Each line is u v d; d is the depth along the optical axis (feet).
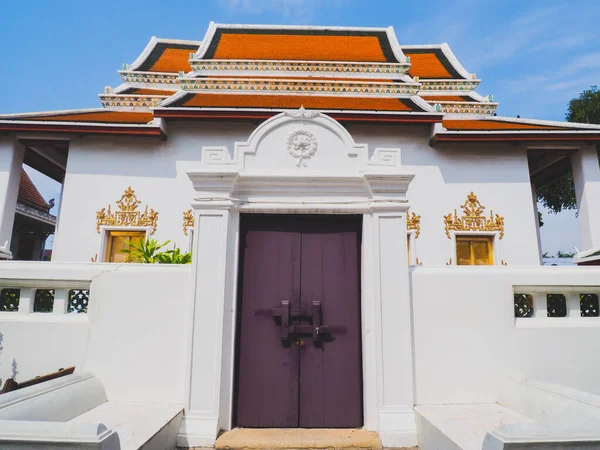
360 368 13.67
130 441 9.88
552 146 31.14
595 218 30.07
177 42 45.27
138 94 35.81
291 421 13.32
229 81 33.73
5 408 9.60
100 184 30.01
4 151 29.91
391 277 13.47
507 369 13.67
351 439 12.44
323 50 40.37
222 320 13.08
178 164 30.35
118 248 30.12
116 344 13.58
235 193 14.17
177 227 29.58
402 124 30.53
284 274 14.14
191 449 12.10
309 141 14.51
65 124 29.01
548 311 14.85
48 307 14.98
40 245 62.28
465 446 9.72
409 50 45.85
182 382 13.30
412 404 12.87
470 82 38.27
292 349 13.71
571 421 10.23
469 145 31.22
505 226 30.32
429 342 13.62
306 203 14.06
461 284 14.06
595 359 13.99
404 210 13.75
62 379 12.03
